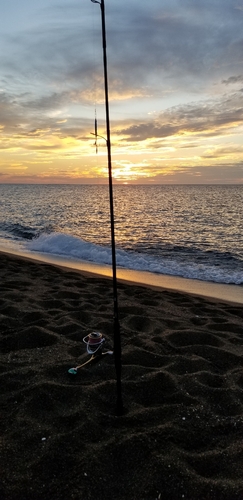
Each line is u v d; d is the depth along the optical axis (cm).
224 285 902
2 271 857
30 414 281
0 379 333
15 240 1714
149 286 861
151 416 283
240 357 397
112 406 298
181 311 598
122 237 1748
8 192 8412
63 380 338
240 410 297
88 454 238
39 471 225
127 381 332
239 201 4872
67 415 280
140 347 421
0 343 418
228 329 503
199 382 336
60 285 733
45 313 516
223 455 244
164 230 2000
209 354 407
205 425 275
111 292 704
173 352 413
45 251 1409
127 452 241
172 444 252
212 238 1716
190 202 4644
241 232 1914
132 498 210
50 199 5419
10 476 220
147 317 525
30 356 386
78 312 529
